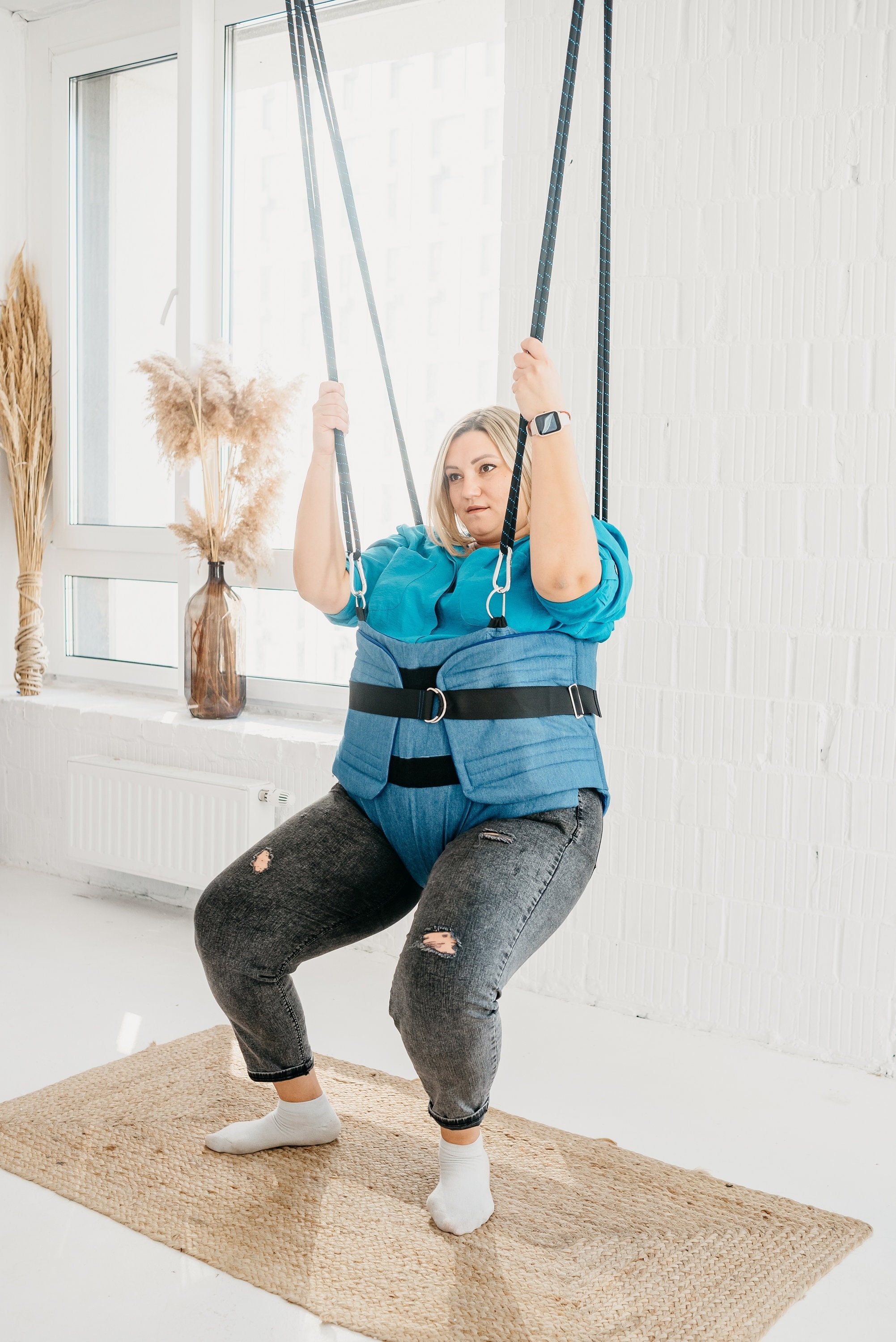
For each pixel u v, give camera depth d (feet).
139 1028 7.86
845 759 7.55
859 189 7.30
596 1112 6.82
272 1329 4.75
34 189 12.05
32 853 11.71
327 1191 5.80
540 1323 4.78
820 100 7.39
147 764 10.49
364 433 10.03
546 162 8.38
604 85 5.61
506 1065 7.43
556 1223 5.56
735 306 7.73
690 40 7.77
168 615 11.60
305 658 10.73
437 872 5.19
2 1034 7.70
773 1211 5.72
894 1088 7.31
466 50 9.27
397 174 9.69
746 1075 7.42
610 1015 8.36
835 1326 4.84
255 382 9.94
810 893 7.70
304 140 5.56
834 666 7.55
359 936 5.88
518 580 5.49
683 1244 5.40
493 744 5.26
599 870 8.43
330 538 6.00
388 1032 7.93
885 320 7.28
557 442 4.96
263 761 9.89
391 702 5.52
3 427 11.85
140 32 11.23
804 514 7.59
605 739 8.33
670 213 7.90
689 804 8.07
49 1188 5.79
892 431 7.29
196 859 9.78
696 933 8.09
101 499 12.06
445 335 9.53
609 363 5.84
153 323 11.48
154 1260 5.21
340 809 5.82
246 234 10.73
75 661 12.33
